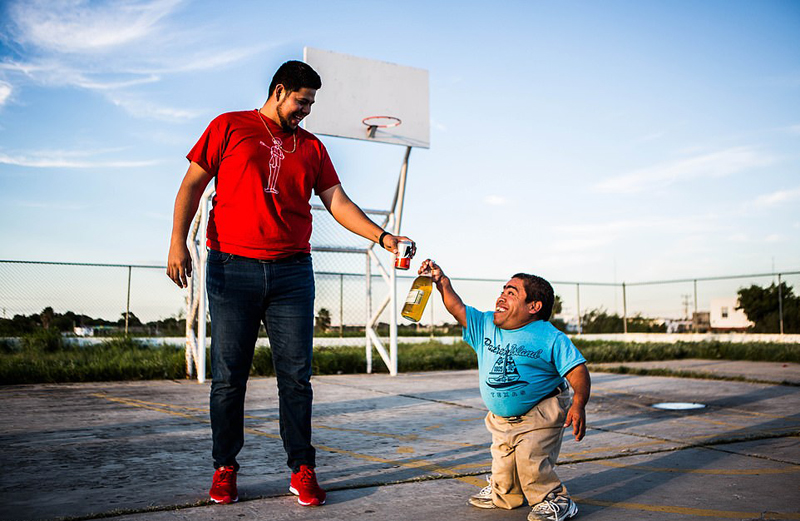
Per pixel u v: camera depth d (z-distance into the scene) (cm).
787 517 252
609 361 1180
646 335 2084
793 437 425
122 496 272
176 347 1208
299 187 278
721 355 1275
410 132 887
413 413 524
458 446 390
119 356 954
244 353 272
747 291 2050
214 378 270
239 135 270
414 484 300
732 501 274
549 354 248
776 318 1975
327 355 942
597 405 582
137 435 415
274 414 511
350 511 255
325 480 305
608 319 2184
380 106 875
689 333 2034
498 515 252
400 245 285
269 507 258
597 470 332
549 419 250
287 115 276
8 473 312
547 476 247
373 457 358
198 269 799
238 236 268
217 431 267
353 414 518
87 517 240
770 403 596
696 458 362
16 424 453
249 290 269
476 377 842
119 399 592
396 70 895
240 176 267
